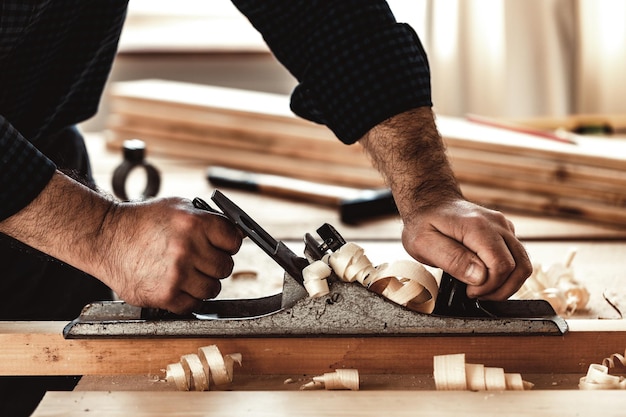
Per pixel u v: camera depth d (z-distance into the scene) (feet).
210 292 3.27
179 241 3.13
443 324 3.14
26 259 4.83
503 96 9.18
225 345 3.19
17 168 3.05
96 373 3.23
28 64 4.10
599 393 2.87
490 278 3.11
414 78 3.79
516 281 3.18
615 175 5.97
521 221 6.04
